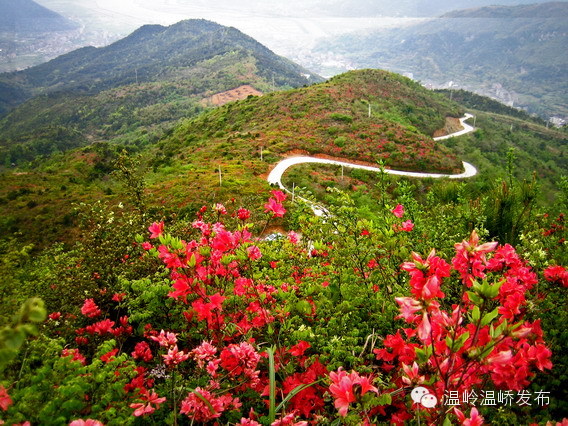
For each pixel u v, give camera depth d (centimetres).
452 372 162
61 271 519
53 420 185
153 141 11475
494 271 333
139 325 354
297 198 493
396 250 360
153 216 730
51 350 237
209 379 259
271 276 427
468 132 9306
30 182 4106
